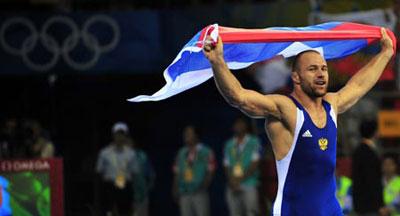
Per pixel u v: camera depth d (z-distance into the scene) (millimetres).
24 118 22031
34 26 19391
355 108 19984
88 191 20547
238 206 18984
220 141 21953
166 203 22297
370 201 15062
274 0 20609
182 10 19422
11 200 13844
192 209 19375
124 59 19453
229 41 8750
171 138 22281
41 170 13914
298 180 8945
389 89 19734
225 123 21938
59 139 22141
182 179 19344
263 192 19469
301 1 19312
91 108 22266
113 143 19625
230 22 19344
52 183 13938
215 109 22016
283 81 19766
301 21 19219
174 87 9141
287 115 8797
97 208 18406
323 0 19156
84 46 19453
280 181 9016
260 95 8711
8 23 19344
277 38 8969
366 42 9914
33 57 19391
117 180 18797
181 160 19422
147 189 19703
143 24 19438
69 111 22266
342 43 9836
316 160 8883
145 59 19453
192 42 8867
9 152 19156
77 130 22234
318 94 8891
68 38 19422
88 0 21266
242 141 18906
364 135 15266
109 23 19438
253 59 9602
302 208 8977
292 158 8875
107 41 19438
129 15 19422
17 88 22141
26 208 13875
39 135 19344
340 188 17203
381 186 15180
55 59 19406
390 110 20047
